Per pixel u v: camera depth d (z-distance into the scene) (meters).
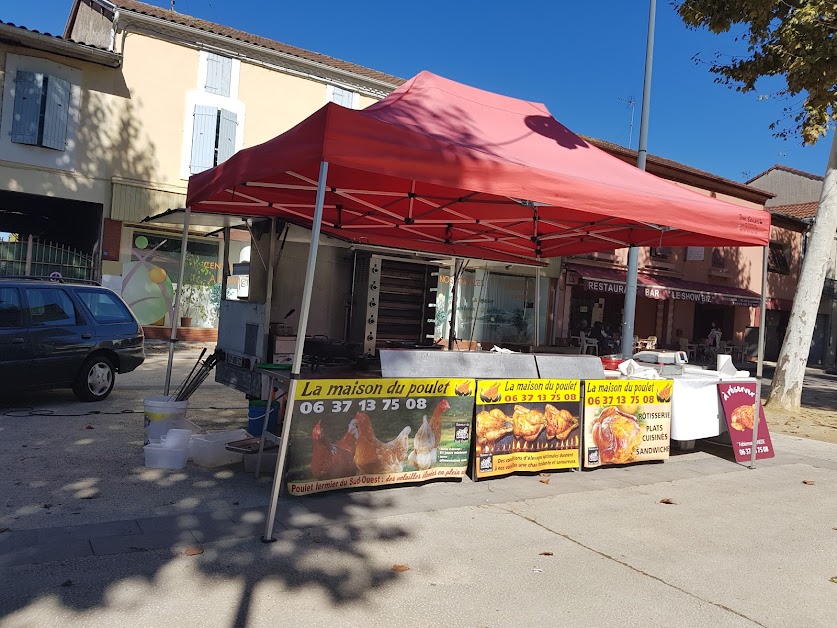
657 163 21.84
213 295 17.14
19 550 3.71
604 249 8.85
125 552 3.76
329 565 3.79
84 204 15.85
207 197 6.43
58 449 5.98
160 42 15.73
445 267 10.12
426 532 4.41
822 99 9.10
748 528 4.96
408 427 5.34
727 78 10.46
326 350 6.74
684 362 7.87
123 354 8.57
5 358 7.23
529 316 20.53
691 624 3.36
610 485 5.95
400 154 4.38
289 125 17.61
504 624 3.25
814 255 11.80
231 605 3.25
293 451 4.78
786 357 12.02
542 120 7.11
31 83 14.08
